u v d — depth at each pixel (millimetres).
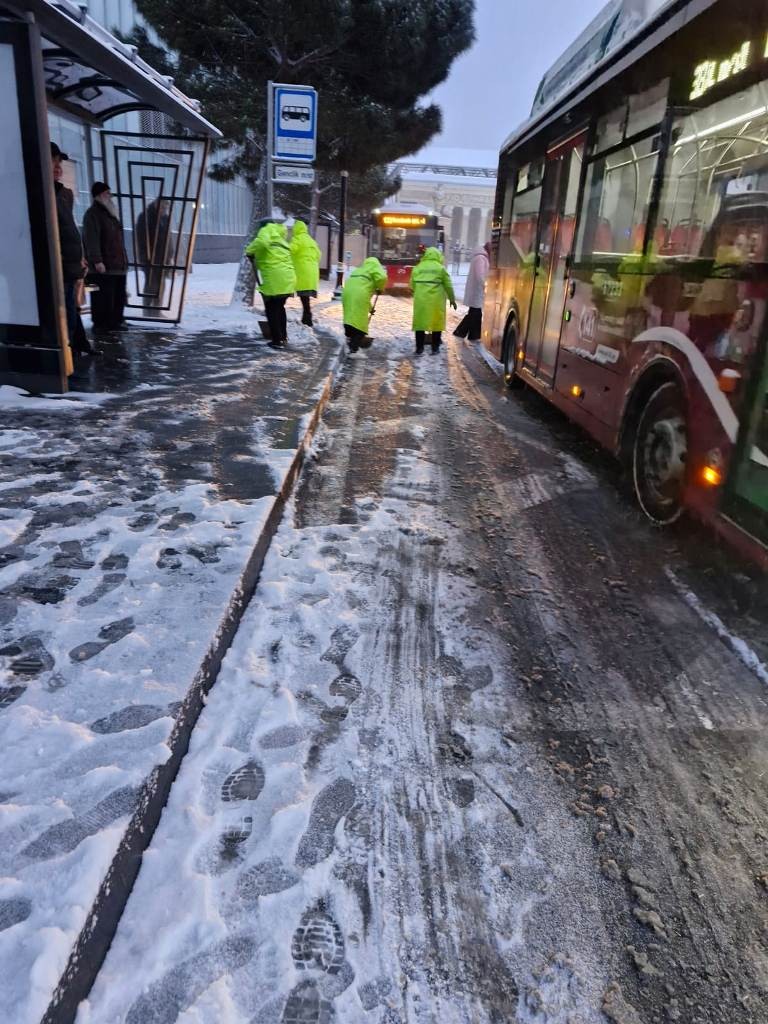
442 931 2043
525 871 2256
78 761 2270
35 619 3084
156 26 14719
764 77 3680
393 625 3568
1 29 5598
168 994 1763
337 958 1929
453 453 6582
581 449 6949
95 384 7305
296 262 13219
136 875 2047
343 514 4910
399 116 17000
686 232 4504
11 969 1618
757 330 3629
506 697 3096
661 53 4984
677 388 4609
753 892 2238
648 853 2354
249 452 5430
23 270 6414
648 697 3160
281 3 13383
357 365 10789
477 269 14430
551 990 1911
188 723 2602
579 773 2688
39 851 1929
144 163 11078
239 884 2088
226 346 10148
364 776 2570
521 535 4789
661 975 1972
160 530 3994
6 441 5406
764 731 2975
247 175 18484
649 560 4477
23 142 5965
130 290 14469
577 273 6730
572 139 7137
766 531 3523
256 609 3529
